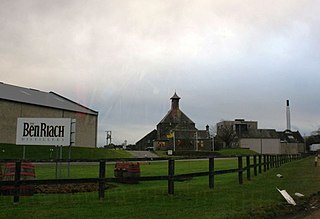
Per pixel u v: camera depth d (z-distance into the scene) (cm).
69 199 1077
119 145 7312
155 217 812
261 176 1933
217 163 3862
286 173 2173
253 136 9769
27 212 865
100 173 1066
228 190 1291
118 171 1752
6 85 6469
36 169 2677
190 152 7219
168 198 1092
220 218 801
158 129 8544
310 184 1522
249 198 1102
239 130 9875
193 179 1864
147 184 1670
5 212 862
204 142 8488
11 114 5684
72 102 7038
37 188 1365
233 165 3506
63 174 2286
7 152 4841
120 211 884
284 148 10331
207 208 929
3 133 5541
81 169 2753
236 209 915
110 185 1590
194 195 1157
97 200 1048
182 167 3170
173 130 8419
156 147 8362
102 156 5644
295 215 891
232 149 8681
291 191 1278
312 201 1109
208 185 1478
